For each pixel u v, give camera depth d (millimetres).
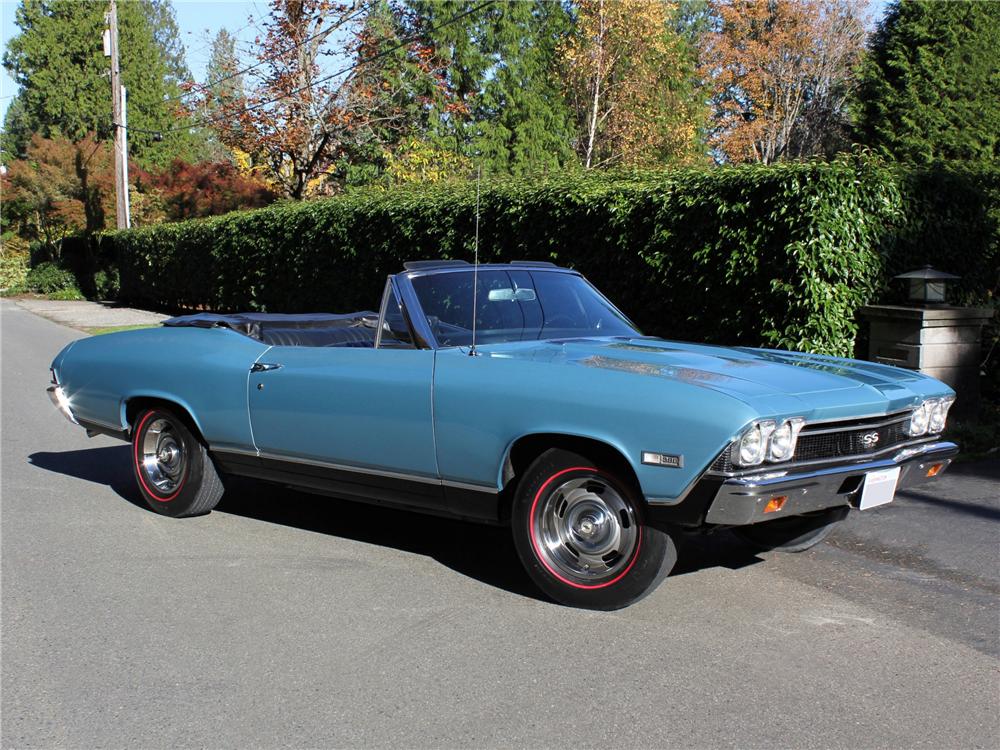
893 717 3064
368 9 29984
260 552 5008
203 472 5555
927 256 8898
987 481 6387
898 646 3666
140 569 4727
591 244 10367
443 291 4695
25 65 59344
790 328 8266
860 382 3986
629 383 3740
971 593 4289
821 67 36844
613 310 5211
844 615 4004
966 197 9102
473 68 36625
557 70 39062
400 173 28328
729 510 3486
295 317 6031
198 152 60594
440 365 4297
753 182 8430
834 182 8016
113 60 32750
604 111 38438
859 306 8398
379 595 4297
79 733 3023
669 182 9508
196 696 3279
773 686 3299
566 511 4035
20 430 9125
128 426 5945
